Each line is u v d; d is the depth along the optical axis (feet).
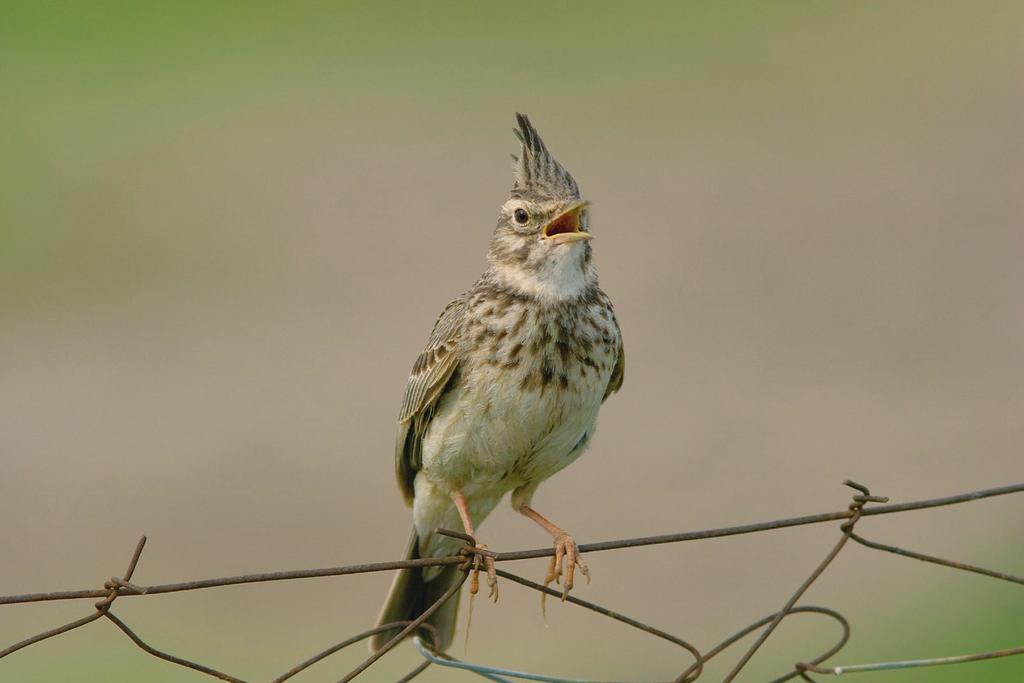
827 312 61.57
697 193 74.79
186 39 104.12
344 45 103.04
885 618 41.78
